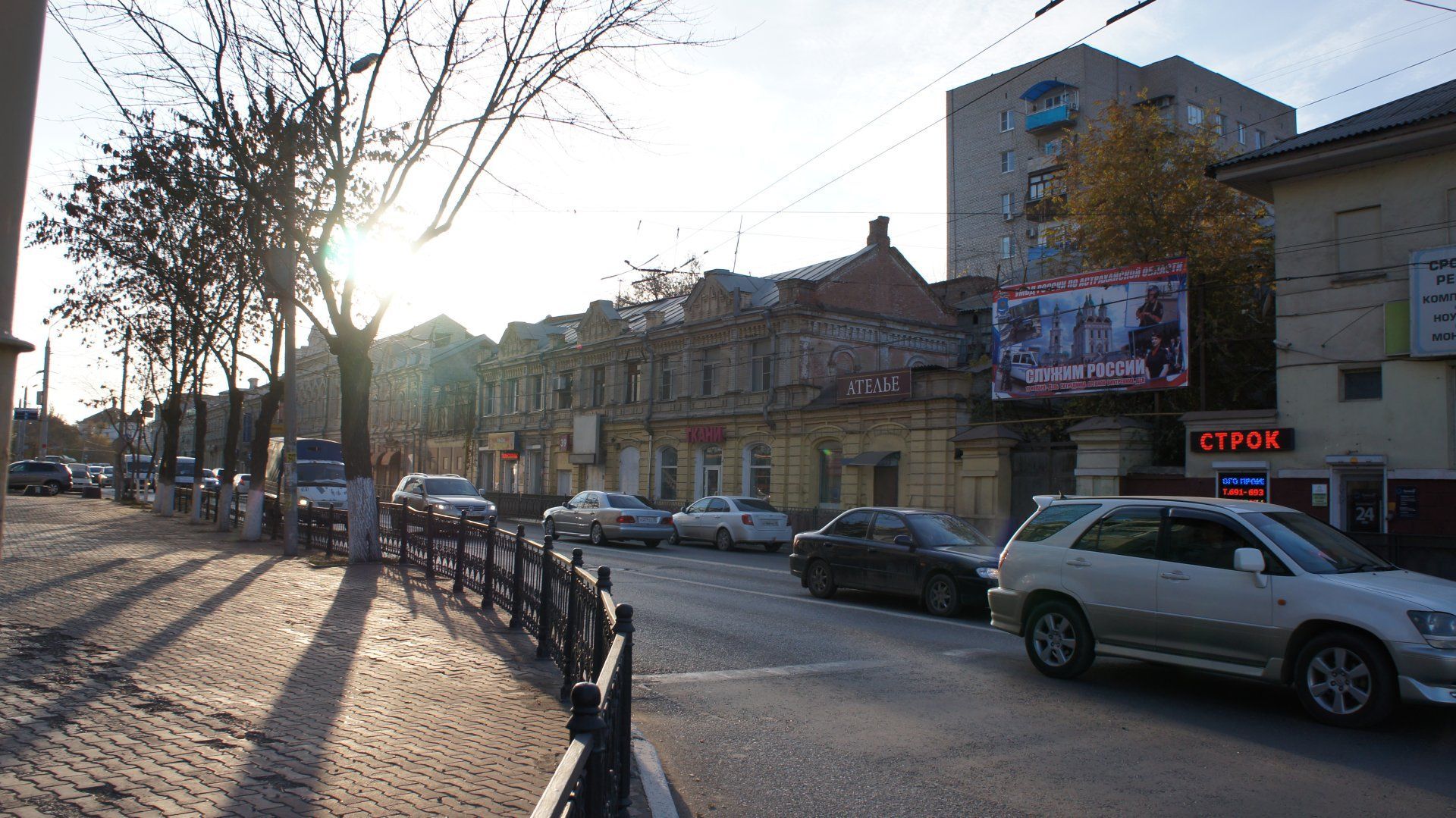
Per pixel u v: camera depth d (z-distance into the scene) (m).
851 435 29.00
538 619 8.90
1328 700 6.83
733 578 16.66
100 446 107.06
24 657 7.48
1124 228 23.25
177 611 10.21
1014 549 9.01
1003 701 7.55
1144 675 8.62
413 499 28.52
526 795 4.75
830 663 9.06
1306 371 17.36
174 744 5.38
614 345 39.50
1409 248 16.22
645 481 37.50
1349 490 16.75
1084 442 20.61
